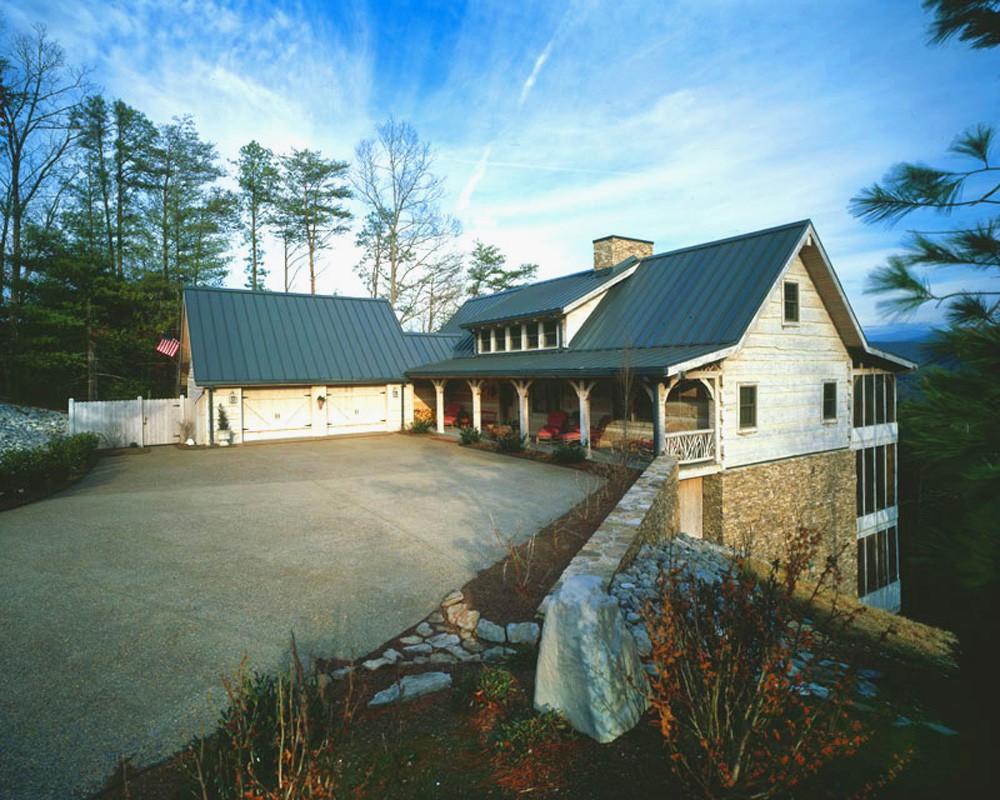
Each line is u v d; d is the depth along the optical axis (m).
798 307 16.16
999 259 3.12
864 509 18.61
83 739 4.15
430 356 25.48
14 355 23.92
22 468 11.78
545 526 9.53
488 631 5.66
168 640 5.64
